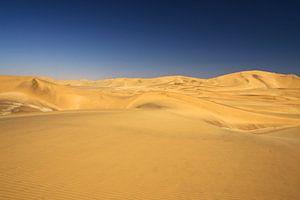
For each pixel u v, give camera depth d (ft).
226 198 19.80
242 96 237.45
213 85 416.46
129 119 52.24
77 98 174.09
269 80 439.63
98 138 33.22
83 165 24.00
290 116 140.05
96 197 18.61
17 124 42.14
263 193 21.24
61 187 19.66
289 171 27.09
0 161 23.89
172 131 42.60
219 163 27.27
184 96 159.94
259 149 34.81
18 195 18.30
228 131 50.67
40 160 24.59
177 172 23.90
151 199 18.92
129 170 23.54
